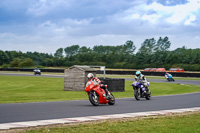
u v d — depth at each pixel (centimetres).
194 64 8694
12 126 674
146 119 812
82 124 714
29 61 10194
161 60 9519
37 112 924
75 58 12312
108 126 691
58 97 1697
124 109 1041
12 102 1282
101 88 1182
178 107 1138
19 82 3488
